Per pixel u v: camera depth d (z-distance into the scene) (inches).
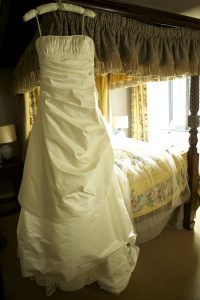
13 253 87.8
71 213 48.1
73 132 48.6
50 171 47.6
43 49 47.1
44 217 50.8
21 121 132.1
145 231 83.6
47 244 50.4
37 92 125.2
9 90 138.7
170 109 195.3
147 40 66.6
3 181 138.3
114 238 58.1
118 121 158.1
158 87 189.0
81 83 48.8
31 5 66.7
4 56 112.7
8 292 67.9
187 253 81.6
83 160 49.1
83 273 55.6
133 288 66.8
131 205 75.4
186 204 95.7
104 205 54.1
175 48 72.4
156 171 83.3
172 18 70.7
